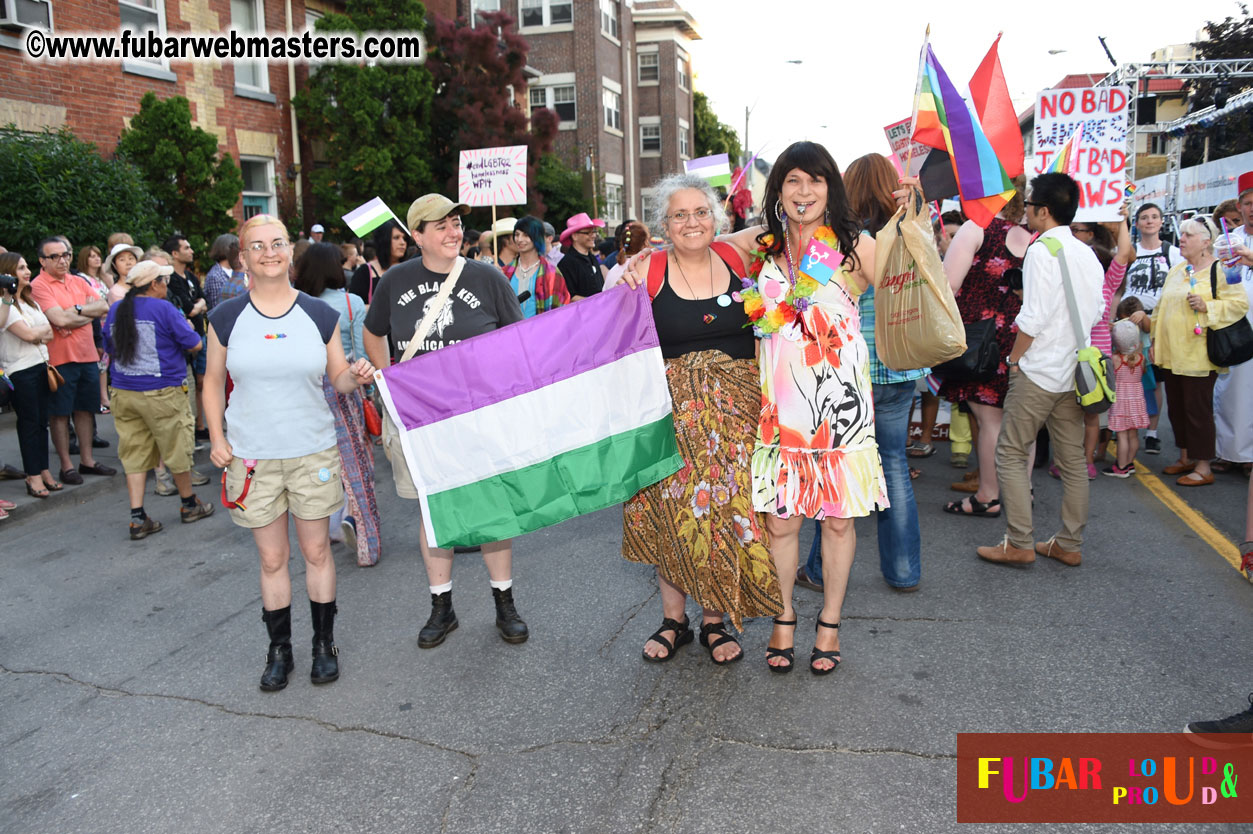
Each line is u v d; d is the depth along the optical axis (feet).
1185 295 20.48
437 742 10.63
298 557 18.07
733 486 11.35
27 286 21.67
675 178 11.33
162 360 19.42
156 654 13.60
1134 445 21.80
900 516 14.25
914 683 11.52
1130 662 11.91
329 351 12.24
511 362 11.84
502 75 60.85
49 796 9.84
